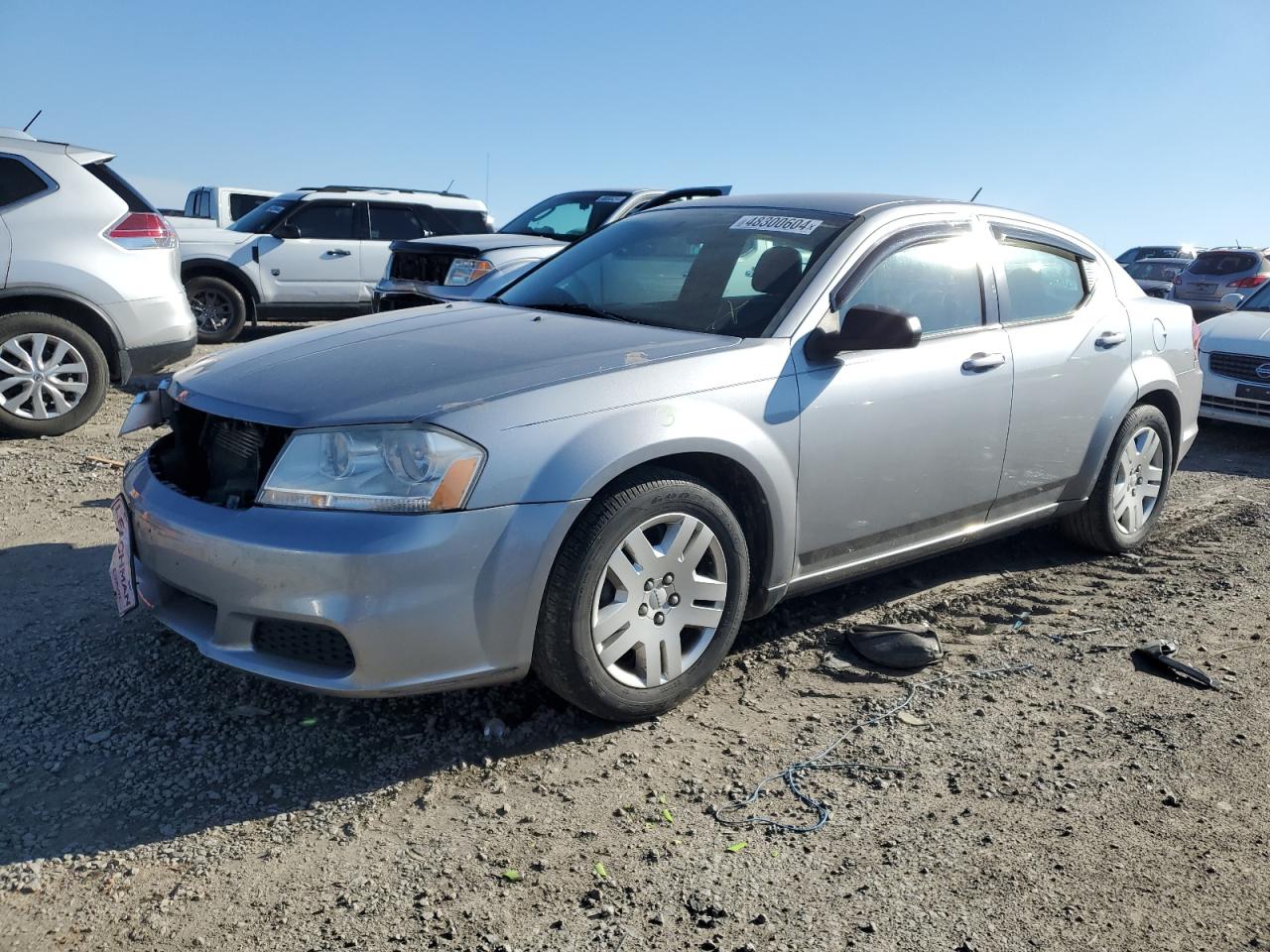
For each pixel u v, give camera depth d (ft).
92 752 10.09
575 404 10.23
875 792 9.89
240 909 8.02
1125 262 99.76
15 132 22.95
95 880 8.31
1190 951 7.83
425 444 9.52
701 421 10.85
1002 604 14.80
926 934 7.93
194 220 50.01
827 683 12.15
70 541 15.87
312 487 9.59
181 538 9.98
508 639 9.93
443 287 28.89
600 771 10.12
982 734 11.06
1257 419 27.32
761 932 7.91
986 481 14.10
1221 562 16.89
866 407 12.32
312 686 9.56
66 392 23.27
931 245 13.80
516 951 7.64
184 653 12.12
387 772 9.96
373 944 7.68
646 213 15.83
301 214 42.19
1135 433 16.52
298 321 50.19
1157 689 12.24
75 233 23.02
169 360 24.56
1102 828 9.38
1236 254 58.54
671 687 11.08
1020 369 14.20
